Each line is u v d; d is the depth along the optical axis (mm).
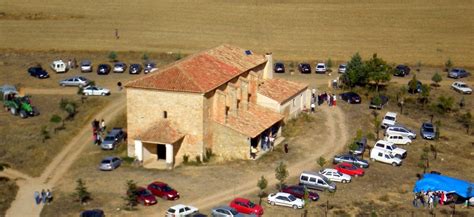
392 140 107938
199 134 99938
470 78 149875
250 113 108500
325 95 128500
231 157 101875
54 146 107438
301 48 173875
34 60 160125
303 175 90500
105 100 127625
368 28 189250
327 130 113438
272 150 104625
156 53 165875
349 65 139875
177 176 95125
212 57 111188
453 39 180000
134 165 99875
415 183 93000
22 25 189000
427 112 126125
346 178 92375
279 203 85062
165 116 101125
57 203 87062
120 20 194875
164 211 83312
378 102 124125
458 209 86188
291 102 117062
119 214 82188
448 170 98312
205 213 82062
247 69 112188
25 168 101000
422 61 164000
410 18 195375
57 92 134000
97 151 106000
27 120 118500
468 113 123812
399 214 83250
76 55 165375
